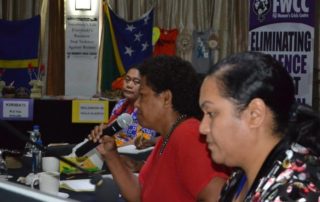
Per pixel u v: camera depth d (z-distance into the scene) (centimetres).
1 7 646
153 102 150
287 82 91
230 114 91
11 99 474
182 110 149
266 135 91
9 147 349
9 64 632
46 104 478
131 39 641
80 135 485
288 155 88
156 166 152
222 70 92
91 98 515
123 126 181
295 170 86
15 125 475
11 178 228
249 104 89
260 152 92
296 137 91
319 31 652
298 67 611
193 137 138
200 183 132
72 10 637
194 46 670
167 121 150
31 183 208
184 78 149
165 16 670
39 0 652
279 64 92
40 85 546
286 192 82
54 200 54
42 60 652
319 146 90
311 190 82
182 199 144
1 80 623
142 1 664
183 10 671
